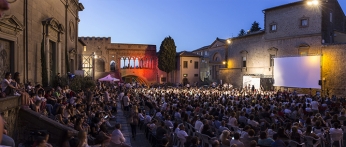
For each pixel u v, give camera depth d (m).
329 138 13.21
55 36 26.28
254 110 17.31
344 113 17.30
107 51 64.94
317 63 37.91
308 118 13.62
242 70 56.19
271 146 9.80
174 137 13.44
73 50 33.75
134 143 15.26
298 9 44.44
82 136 7.28
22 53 19.09
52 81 24.67
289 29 45.84
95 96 24.41
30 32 20.03
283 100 25.67
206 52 73.50
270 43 49.56
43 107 12.62
